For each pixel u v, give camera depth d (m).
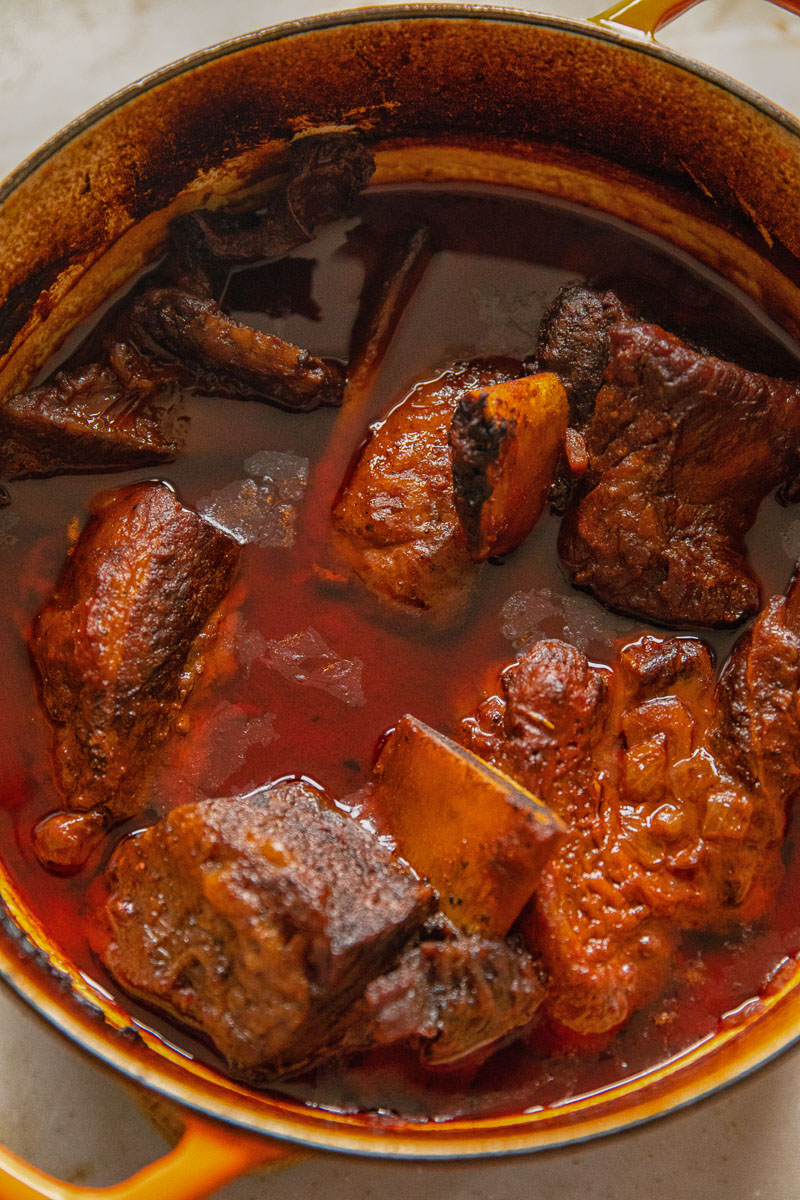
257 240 0.56
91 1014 0.51
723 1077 0.50
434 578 0.54
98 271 0.56
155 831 0.51
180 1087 0.50
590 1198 0.55
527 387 0.53
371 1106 0.52
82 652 0.53
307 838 0.51
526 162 0.56
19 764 0.54
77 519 0.56
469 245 0.57
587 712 0.53
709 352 0.56
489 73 0.54
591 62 0.53
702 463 0.54
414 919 0.50
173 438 0.56
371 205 0.57
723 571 0.54
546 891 0.52
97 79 0.61
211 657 0.54
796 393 0.54
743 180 0.54
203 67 0.53
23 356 0.55
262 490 0.56
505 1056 0.52
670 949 0.53
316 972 0.49
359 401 0.56
